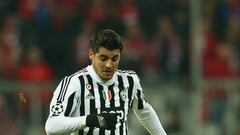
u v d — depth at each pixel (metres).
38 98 39.78
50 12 46.62
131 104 20.27
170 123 41.44
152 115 20.48
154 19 46.12
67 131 18.23
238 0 49.97
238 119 42.09
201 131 41.62
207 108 41.94
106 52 18.52
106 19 46.19
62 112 18.66
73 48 44.69
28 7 47.06
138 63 44.06
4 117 38.19
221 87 42.25
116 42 18.50
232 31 47.84
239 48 47.38
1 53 43.81
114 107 19.39
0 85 39.47
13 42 44.81
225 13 48.31
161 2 46.31
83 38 44.72
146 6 46.66
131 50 44.41
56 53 44.50
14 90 39.53
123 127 19.52
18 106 39.19
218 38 46.81
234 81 42.44
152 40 45.28
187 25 44.47
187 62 43.09
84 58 44.19
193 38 42.47
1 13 47.16
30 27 45.75
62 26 45.69
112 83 19.50
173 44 44.16
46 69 43.81
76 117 18.31
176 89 41.91
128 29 45.81
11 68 43.50
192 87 41.88
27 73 43.22
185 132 41.56
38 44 44.94
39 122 39.56
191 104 41.72
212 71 45.31
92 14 46.53
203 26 46.12
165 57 44.06
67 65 44.31
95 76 19.30
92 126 18.02
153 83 42.12
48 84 40.09
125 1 47.06
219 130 41.94
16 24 46.06
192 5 42.84
